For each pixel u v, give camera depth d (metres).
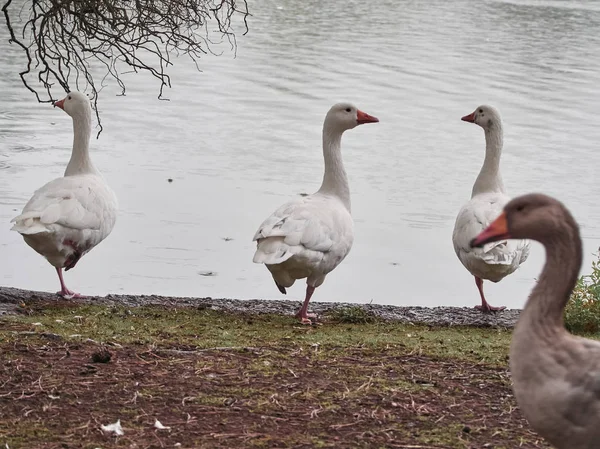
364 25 40.59
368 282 14.17
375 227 16.88
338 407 6.73
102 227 11.13
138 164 20.55
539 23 41.38
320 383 7.28
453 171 20.77
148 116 25.00
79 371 7.24
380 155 21.97
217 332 9.30
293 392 7.02
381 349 8.61
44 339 8.18
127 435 6.06
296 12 44.38
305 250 10.07
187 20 12.50
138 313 10.45
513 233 4.87
